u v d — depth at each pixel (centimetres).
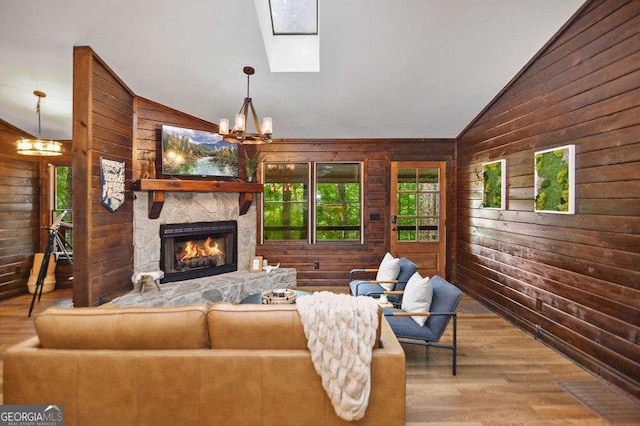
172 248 464
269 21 368
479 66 376
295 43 389
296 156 557
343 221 567
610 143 263
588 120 284
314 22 380
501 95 423
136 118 427
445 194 555
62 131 509
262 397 171
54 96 420
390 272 390
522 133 378
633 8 245
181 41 338
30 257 516
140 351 172
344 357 168
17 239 494
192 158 464
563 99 314
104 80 368
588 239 285
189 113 476
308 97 443
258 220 554
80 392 168
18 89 405
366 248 558
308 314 174
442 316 283
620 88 255
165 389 170
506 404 237
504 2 294
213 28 323
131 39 332
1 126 470
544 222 340
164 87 411
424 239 559
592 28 281
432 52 358
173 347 175
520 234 381
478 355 312
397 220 557
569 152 301
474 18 312
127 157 413
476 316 417
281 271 520
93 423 169
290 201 563
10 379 167
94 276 351
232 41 340
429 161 557
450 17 312
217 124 516
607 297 267
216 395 171
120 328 172
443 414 226
